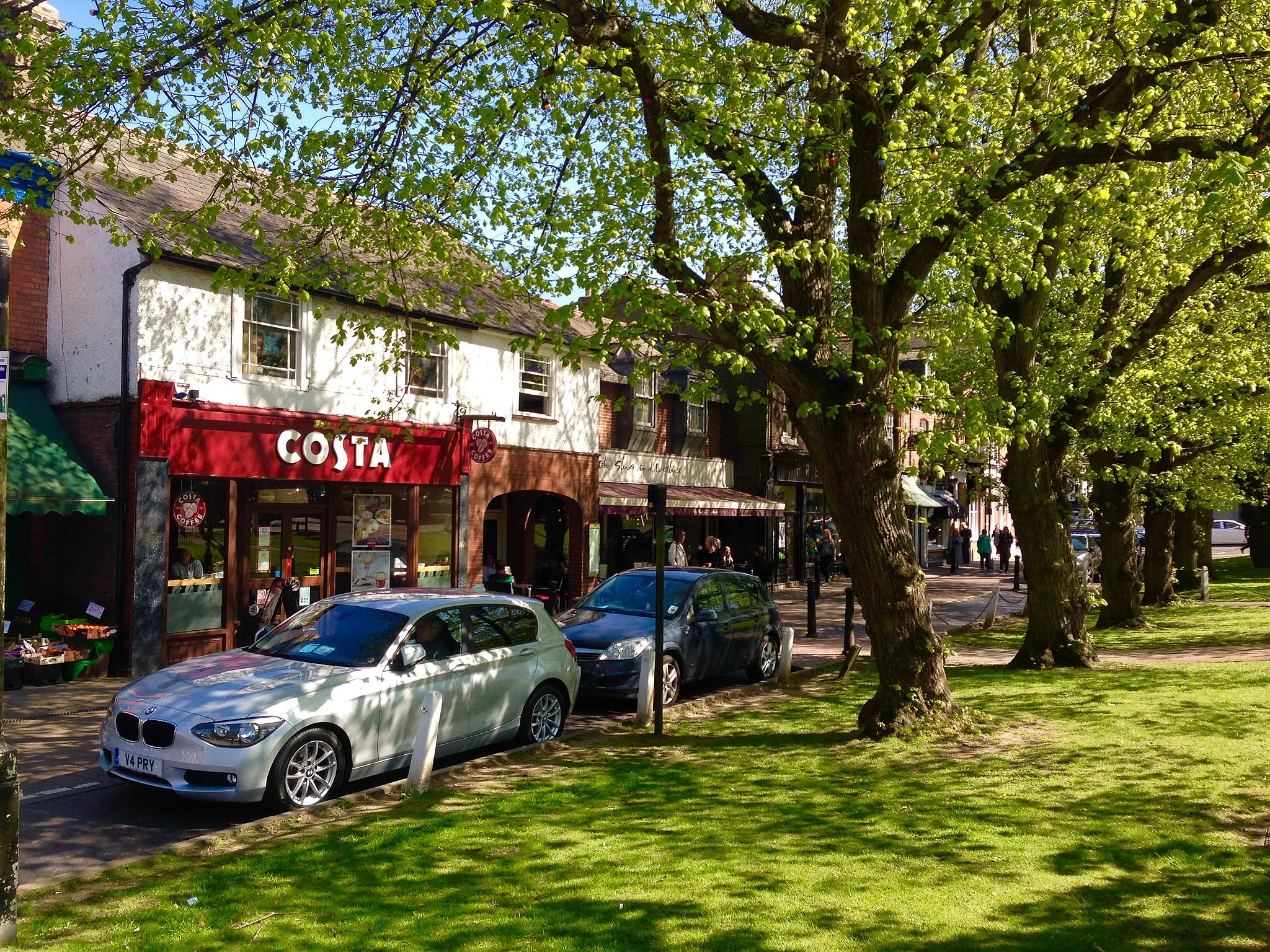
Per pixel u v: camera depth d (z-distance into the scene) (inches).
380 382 653.3
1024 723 371.2
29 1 465.1
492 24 343.0
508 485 765.9
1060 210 425.7
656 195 354.6
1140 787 283.1
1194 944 180.2
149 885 216.7
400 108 351.9
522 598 379.9
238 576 567.8
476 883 214.4
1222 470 752.3
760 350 343.0
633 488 957.8
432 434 685.9
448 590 374.9
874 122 338.0
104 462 522.0
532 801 278.8
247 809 285.9
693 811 268.1
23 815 279.7
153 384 513.7
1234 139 333.7
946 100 349.1
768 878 215.5
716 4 361.1
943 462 410.6
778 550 1221.1
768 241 364.5
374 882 215.2
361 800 286.4
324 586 623.2
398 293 379.9
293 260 374.0
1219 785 281.9
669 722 403.2
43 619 498.3
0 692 154.0
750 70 359.9
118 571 507.8
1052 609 525.7
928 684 362.3
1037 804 268.2
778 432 1192.2
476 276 384.5
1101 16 351.6
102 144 336.5
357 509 644.7
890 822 254.7
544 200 371.6
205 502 552.1
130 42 316.8
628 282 329.4
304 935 187.2
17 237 532.7
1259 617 743.7
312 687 289.9
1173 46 346.0
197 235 357.1
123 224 504.7
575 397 840.3
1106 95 345.7
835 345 354.0
